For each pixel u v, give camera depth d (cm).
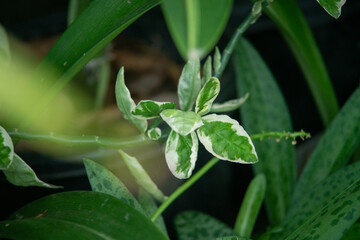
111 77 64
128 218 37
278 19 49
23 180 41
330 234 39
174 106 39
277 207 53
